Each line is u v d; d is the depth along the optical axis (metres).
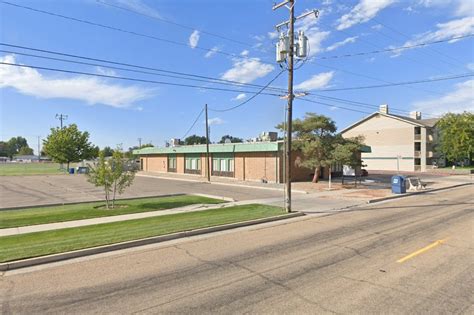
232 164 35.81
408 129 55.78
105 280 6.25
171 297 5.36
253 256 7.61
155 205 16.16
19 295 5.61
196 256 7.76
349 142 25.17
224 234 10.25
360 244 8.48
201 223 11.35
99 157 15.39
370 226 10.93
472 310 4.67
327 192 22.16
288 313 4.67
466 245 8.15
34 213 13.71
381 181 31.09
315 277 6.10
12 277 6.57
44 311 4.96
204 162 40.78
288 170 14.10
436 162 59.12
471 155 56.75
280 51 14.67
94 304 5.16
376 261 6.98
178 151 44.16
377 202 17.70
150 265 7.14
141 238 9.27
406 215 13.05
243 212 13.88
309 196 20.09
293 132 26.44
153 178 38.25
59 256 7.76
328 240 9.02
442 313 4.59
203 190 24.30
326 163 23.94
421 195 20.73
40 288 5.92
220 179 34.62
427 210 14.27
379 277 6.00
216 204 16.67
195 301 5.17
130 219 12.34
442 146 56.09
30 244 8.68
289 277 6.14
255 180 32.47
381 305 4.85
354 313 4.62
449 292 5.28
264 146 30.53
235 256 7.66
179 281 6.09
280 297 5.23
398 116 57.91
